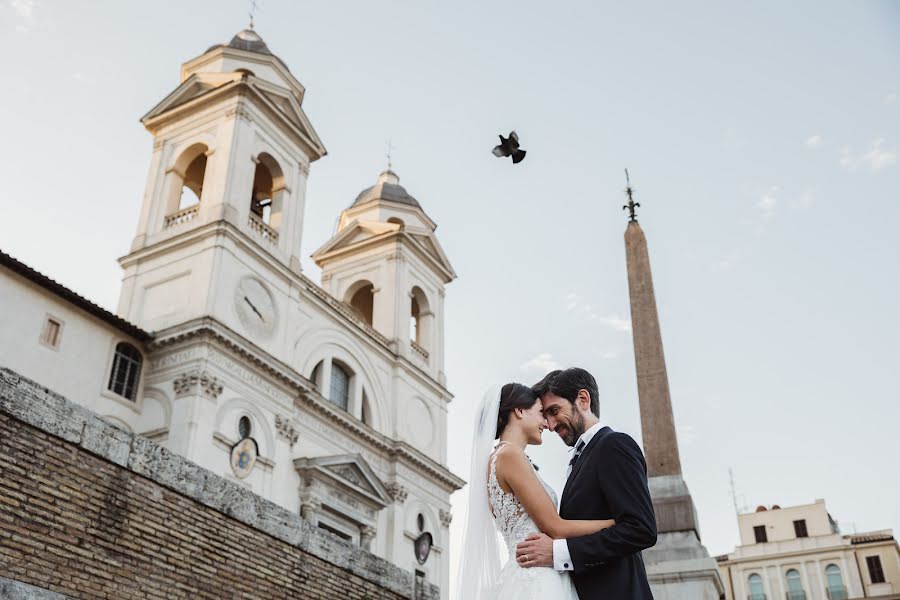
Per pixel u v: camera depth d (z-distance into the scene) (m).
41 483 9.39
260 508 12.20
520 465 3.88
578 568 3.56
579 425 4.17
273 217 34.75
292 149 36.47
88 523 9.78
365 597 13.61
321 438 32.97
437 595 15.42
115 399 27.47
